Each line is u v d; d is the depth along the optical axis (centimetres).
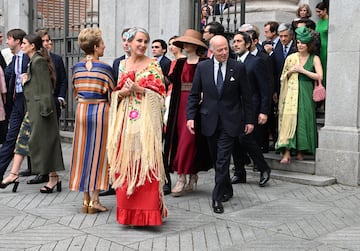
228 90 599
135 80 547
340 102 747
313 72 773
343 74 742
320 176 760
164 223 568
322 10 862
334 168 749
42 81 662
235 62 608
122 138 541
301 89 771
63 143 1111
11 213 600
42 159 666
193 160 671
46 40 779
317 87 767
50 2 1288
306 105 770
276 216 596
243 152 738
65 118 1173
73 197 675
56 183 700
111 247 494
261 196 681
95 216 591
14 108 723
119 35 1056
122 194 539
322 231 546
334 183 747
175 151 683
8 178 692
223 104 602
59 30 1188
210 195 689
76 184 587
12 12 1301
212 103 605
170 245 502
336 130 749
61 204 641
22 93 714
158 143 545
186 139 664
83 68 588
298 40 773
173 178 795
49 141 668
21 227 551
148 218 536
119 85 554
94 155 585
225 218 588
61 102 777
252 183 751
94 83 582
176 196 679
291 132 768
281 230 548
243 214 603
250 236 529
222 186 610
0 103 841
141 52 554
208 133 607
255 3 1077
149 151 535
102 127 585
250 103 613
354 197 679
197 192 705
